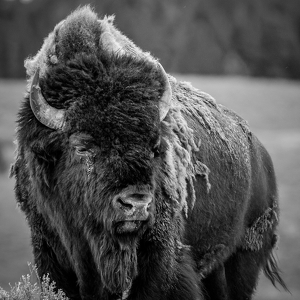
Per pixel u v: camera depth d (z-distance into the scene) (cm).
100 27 2033
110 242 1884
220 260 2367
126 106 1792
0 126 14550
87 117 1797
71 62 1878
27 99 1977
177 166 2008
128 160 1755
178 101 2231
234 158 2372
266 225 2622
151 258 1930
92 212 1858
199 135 2208
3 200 9738
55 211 1970
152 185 1784
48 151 1891
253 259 2570
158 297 1938
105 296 2003
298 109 18650
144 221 1830
